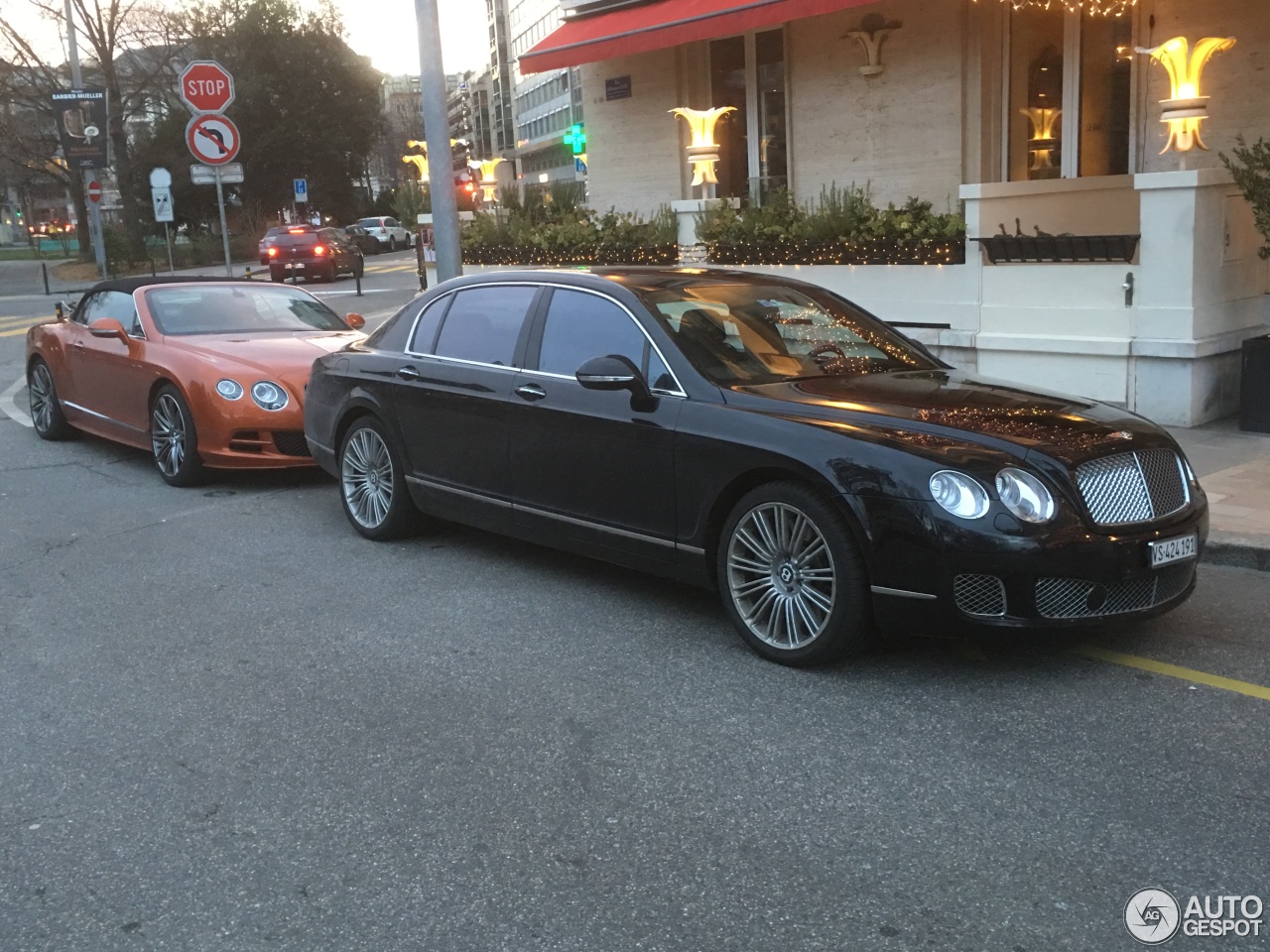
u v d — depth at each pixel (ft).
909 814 11.65
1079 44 36.52
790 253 36.63
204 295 32.19
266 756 13.48
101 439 36.14
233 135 47.55
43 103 144.36
